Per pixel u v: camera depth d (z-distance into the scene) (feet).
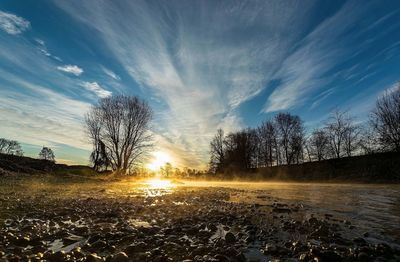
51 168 138.51
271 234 20.38
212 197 49.01
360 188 76.74
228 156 260.62
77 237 19.16
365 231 20.95
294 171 187.32
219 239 18.19
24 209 30.19
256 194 57.26
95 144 159.22
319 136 210.18
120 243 17.67
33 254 14.88
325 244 17.52
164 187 83.46
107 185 86.17
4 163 103.09
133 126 157.69
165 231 21.06
